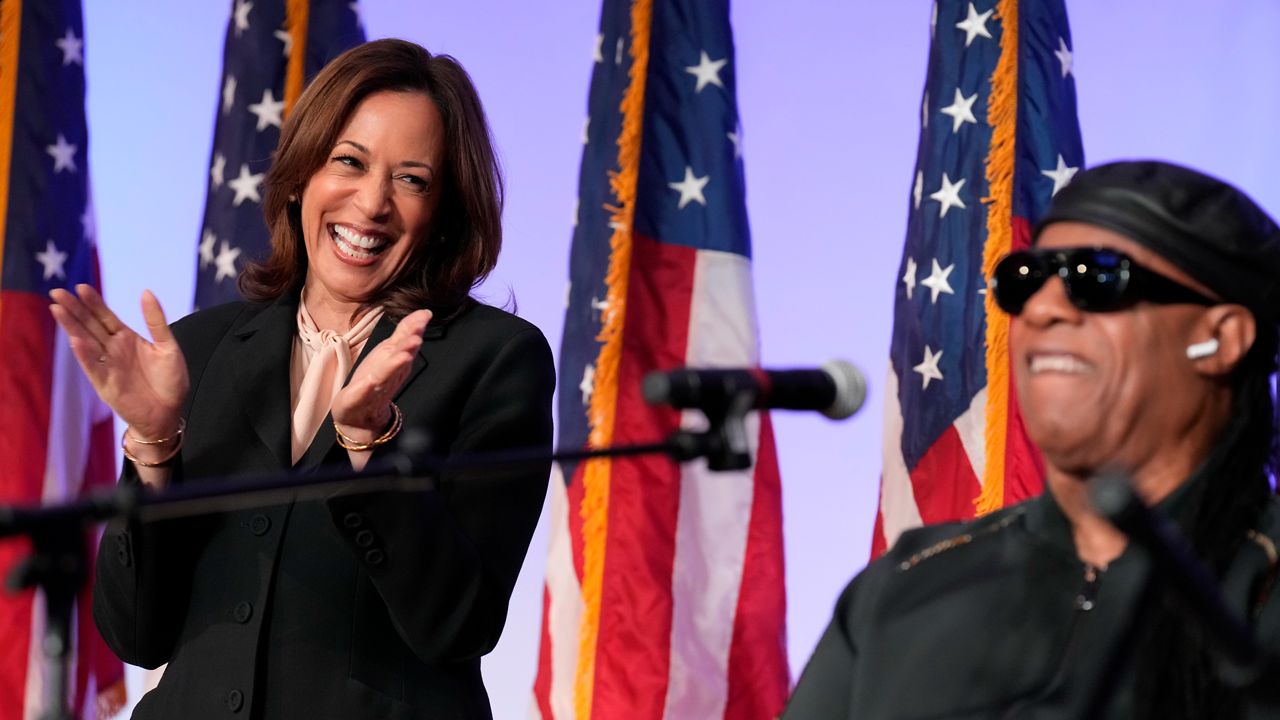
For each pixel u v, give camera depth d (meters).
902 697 4.38
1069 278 4.12
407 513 6.26
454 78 7.34
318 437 6.65
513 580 6.73
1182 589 3.16
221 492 4.05
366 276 7.11
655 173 11.42
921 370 10.41
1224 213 4.14
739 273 11.27
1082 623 4.24
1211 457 4.21
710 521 11.07
